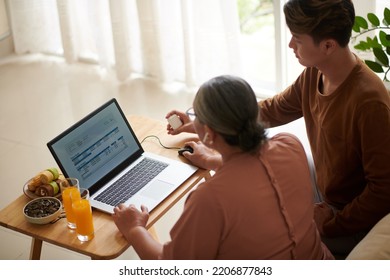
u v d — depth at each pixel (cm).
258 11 430
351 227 202
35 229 197
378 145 191
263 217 161
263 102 238
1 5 432
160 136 241
